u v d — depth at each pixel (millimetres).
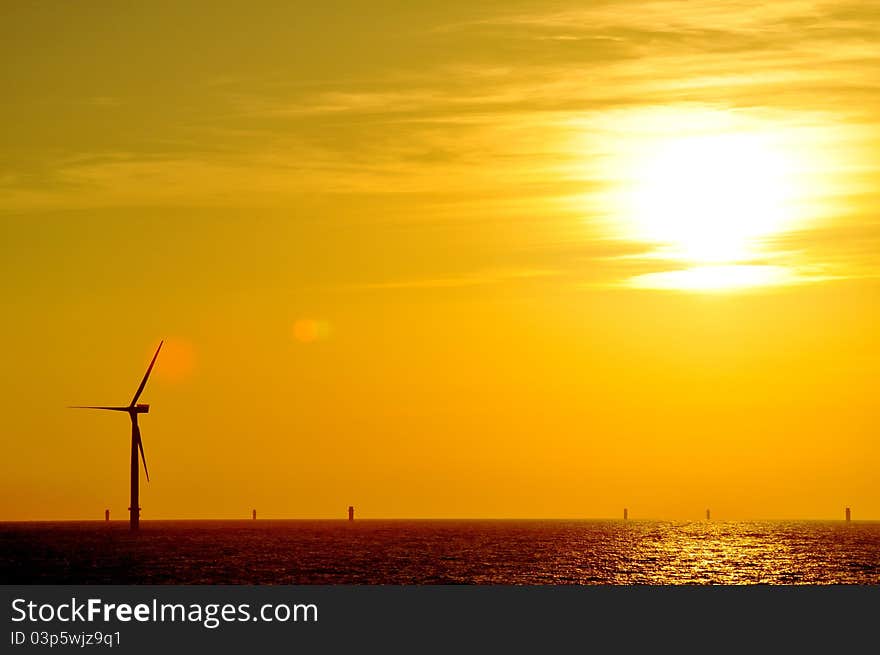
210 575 192250
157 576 189875
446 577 191000
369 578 187000
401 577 189750
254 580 182500
